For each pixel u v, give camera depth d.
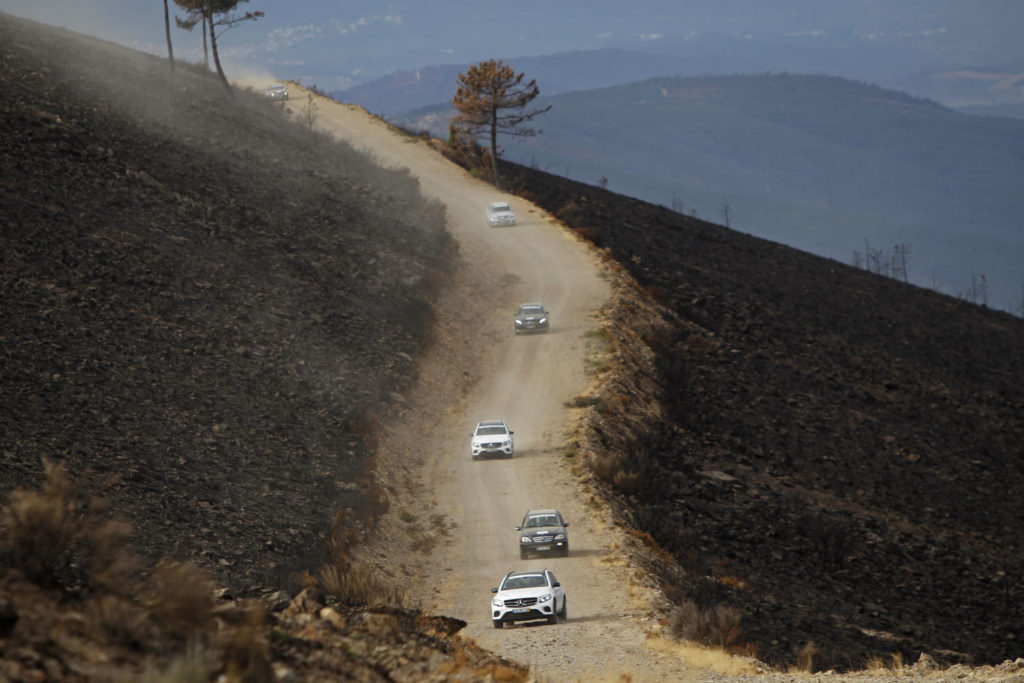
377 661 11.57
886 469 69.56
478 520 48.66
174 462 42.31
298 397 58.03
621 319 89.06
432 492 53.12
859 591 47.72
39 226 66.50
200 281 69.12
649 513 49.69
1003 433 84.50
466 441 62.88
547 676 20.81
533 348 82.69
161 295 64.06
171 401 50.06
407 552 43.72
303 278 78.69
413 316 80.88
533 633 31.03
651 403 72.62
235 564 33.28
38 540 9.52
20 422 40.69
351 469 49.97
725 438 69.38
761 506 57.06
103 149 86.62
